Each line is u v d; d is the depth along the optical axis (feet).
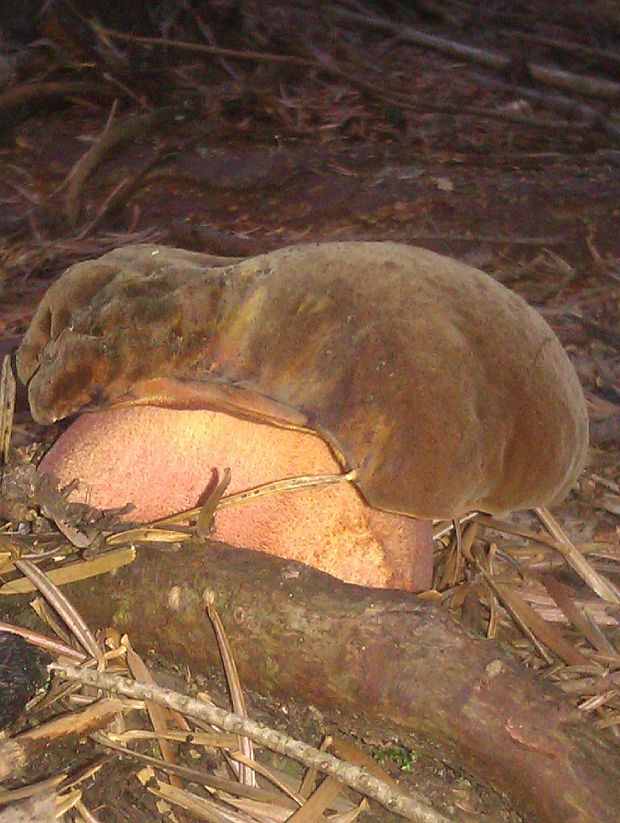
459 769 0.77
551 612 1.04
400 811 0.75
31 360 0.89
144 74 2.61
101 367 0.81
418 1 3.73
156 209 2.05
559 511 1.26
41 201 2.02
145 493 0.88
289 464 0.86
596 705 0.88
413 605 0.79
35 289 1.64
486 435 0.79
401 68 3.24
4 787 0.77
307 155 2.41
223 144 2.41
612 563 1.16
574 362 1.63
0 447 1.00
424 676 0.75
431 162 2.48
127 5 2.71
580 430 0.86
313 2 3.33
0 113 2.31
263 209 2.10
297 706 0.81
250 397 0.78
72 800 0.76
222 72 2.79
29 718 0.81
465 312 0.81
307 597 0.80
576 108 2.90
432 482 0.76
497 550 1.13
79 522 0.86
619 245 2.10
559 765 0.72
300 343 0.78
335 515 0.87
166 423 0.87
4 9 2.60
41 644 0.85
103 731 0.82
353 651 0.77
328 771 0.77
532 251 2.04
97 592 0.85
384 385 0.76
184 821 0.78
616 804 0.71
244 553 0.84
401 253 0.83
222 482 0.85
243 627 0.80
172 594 0.82
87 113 2.49
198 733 0.82
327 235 2.01
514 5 3.72
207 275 0.81
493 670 0.75
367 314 0.78
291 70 2.91
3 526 0.91
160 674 0.86
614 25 3.60
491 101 3.02
